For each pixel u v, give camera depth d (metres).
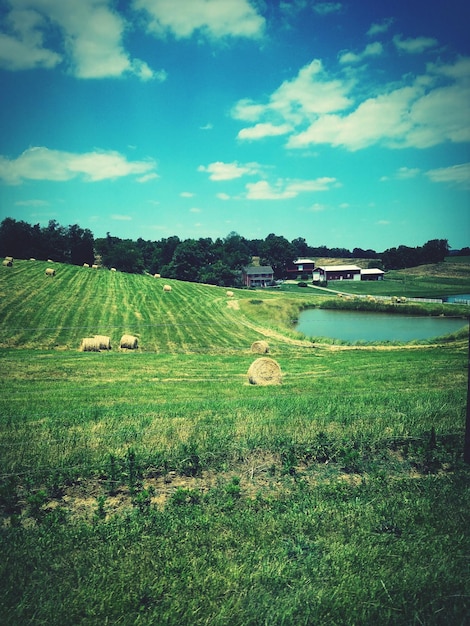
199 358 29.36
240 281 123.19
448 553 5.80
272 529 6.48
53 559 5.78
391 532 6.40
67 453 9.12
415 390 16.52
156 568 5.59
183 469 8.78
